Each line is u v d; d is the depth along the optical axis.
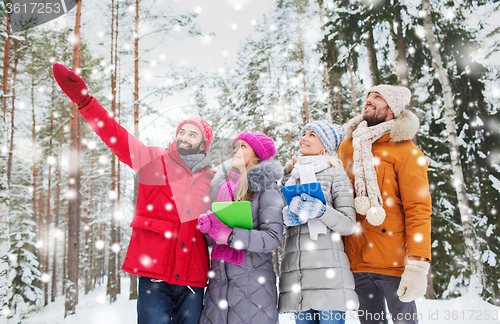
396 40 7.23
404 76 6.88
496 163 7.44
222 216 1.58
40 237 14.33
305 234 1.83
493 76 7.91
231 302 1.62
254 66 13.21
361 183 2.02
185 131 1.90
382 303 2.10
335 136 2.11
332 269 1.70
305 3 11.08
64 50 10.93
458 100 7.54
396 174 2.02
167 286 1.65
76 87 1.65
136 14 8.62
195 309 1.70
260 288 1.65
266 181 1.73
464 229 5.93
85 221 15.80
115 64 9.60
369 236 1.95
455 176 6.11
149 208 1.73
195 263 1.69
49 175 14.63
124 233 20.88
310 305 1.65
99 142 13.68
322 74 11.69
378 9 6.65
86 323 6.51
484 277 5.61
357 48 6.87
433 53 6.50
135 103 8.32
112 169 11.53
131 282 9.80
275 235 1.63
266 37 13.06
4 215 3.76
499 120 7.37
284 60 12.53
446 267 7.48
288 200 1.72
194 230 1.75
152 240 1.66
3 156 3.91
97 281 23.25
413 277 1.70
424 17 6.59
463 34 7.34
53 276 14.79
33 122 12.54
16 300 8.86
